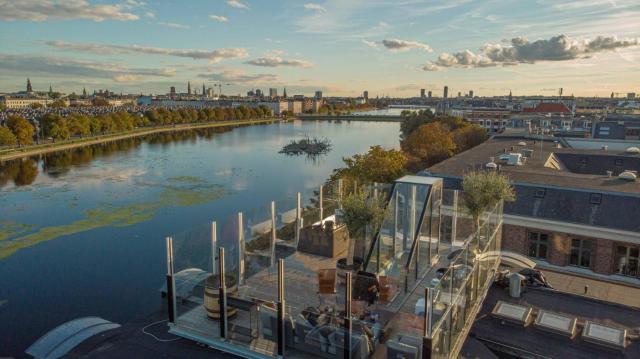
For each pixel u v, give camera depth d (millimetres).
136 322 19859
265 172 107000
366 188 23344
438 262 21422
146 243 52938
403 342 15008
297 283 19109
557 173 40250
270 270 20734
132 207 69062
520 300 21219
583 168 56719
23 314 35844
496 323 19172
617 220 30062
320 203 25203
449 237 23234
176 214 65688
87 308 37094
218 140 184750
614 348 16906
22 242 52688
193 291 18078
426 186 19562
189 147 156625
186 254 18281
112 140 174375
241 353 16672
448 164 48312
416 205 19734
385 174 57594
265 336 16188
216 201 74438
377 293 17859
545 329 18219
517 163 46969
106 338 18922
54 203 70750
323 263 21578
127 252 49875
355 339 15031
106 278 43062
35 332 33156
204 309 18172
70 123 158750
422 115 146625
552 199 33062
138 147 154000
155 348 17281
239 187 87250
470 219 23078
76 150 142000
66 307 37156
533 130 103000
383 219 19234
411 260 19266
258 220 20656
